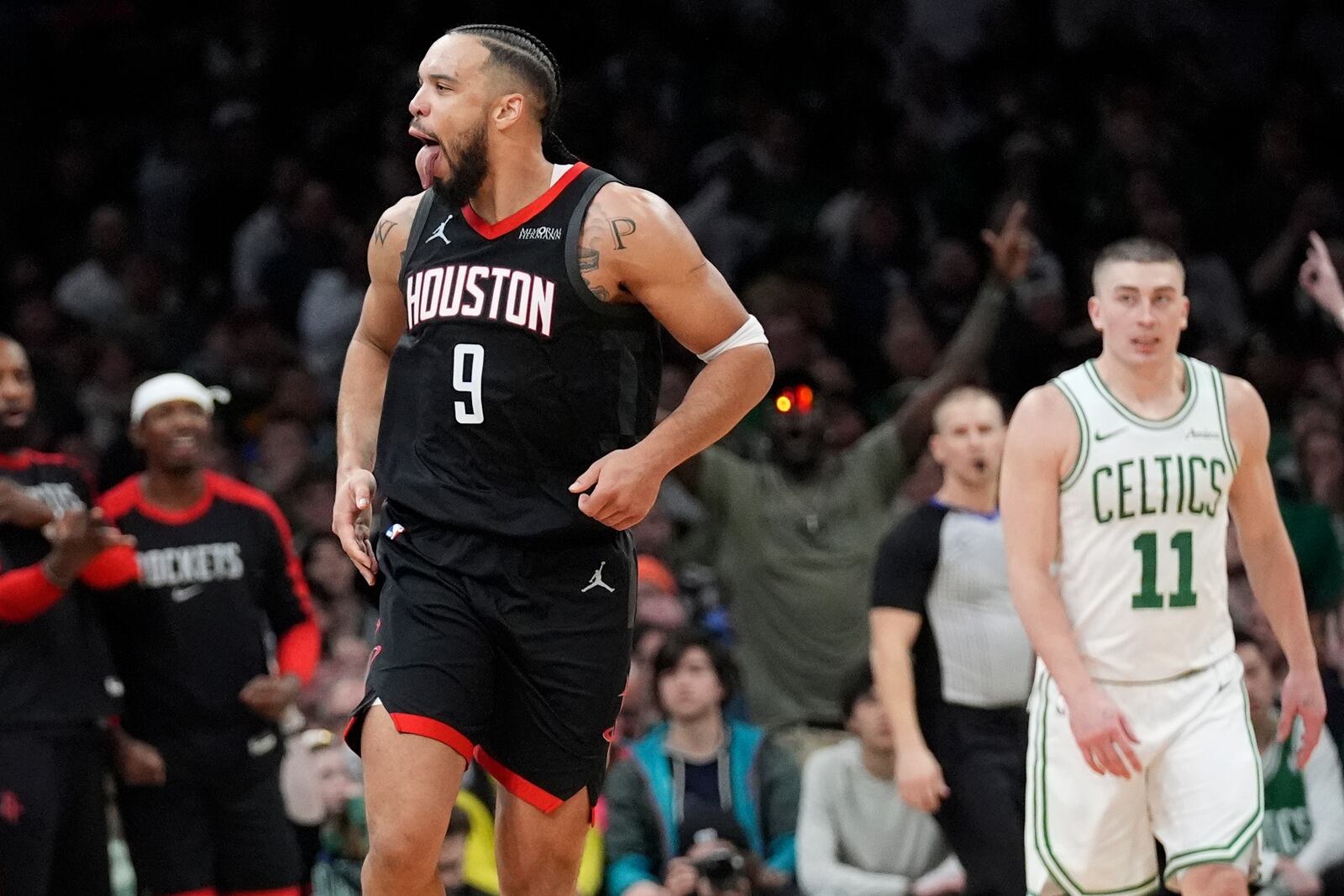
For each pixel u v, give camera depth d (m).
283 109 22.28
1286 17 23.30
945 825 9.91
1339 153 22.14
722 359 6.29
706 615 13.74
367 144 21.75
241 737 10.75
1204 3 23.08
